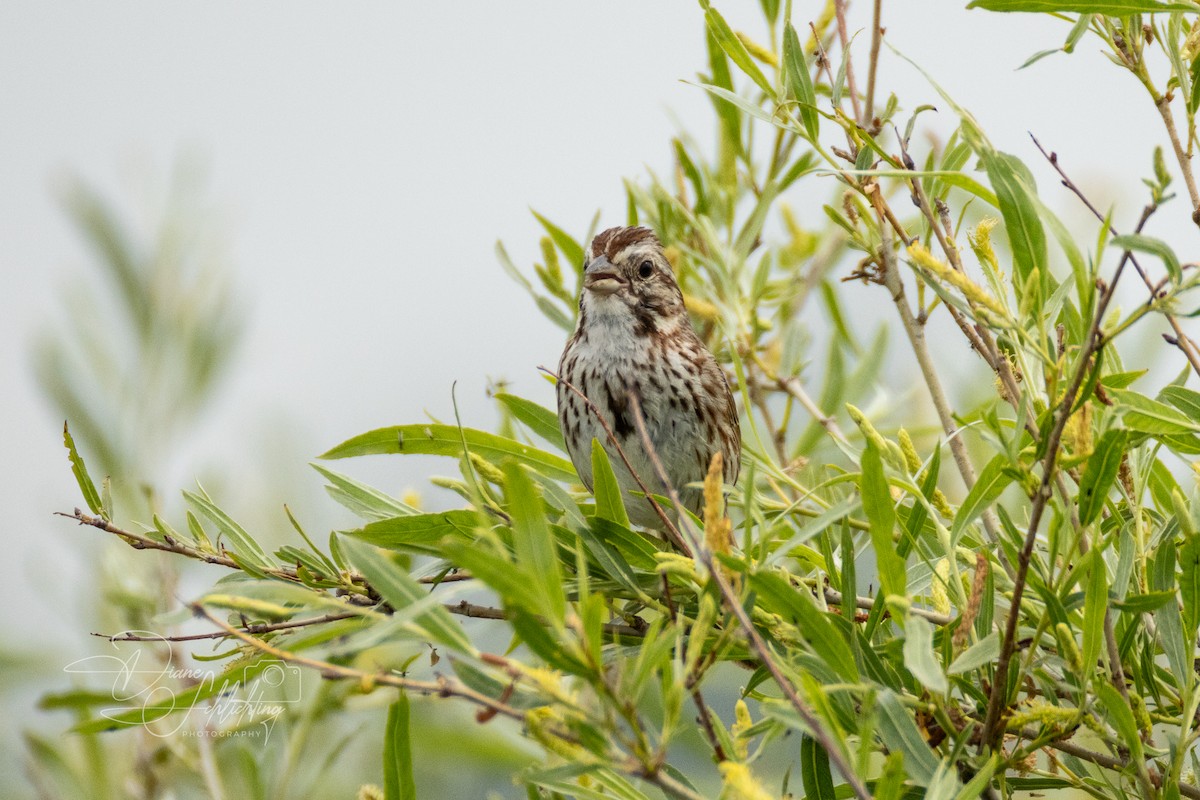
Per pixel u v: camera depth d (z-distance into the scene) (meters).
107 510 7.66
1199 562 6.41
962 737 6.09
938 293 6.57
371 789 6.76
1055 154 6.73
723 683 11.01
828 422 10.16
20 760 8.36
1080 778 7.23
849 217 8.85
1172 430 6.58
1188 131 7.38
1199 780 7.03
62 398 9.16
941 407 8.08
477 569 4.87
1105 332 6.04
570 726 5.18
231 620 8.29
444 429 9.27
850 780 5.01
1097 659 6.26
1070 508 6.36
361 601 7.56
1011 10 7.16
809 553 7.91
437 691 5.49
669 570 6.66
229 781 8.64
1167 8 6.96
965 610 6.30
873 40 8.54
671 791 5.08
